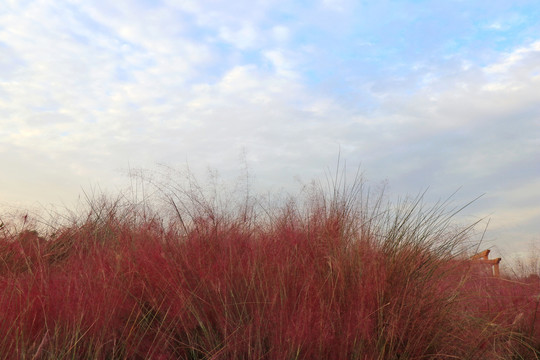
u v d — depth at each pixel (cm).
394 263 352
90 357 274
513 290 462
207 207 458
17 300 307
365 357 289
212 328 314
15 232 480
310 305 311
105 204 523
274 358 288
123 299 318
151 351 292
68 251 463
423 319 327
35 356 256
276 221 455
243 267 358
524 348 400
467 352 344
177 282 335
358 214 428
